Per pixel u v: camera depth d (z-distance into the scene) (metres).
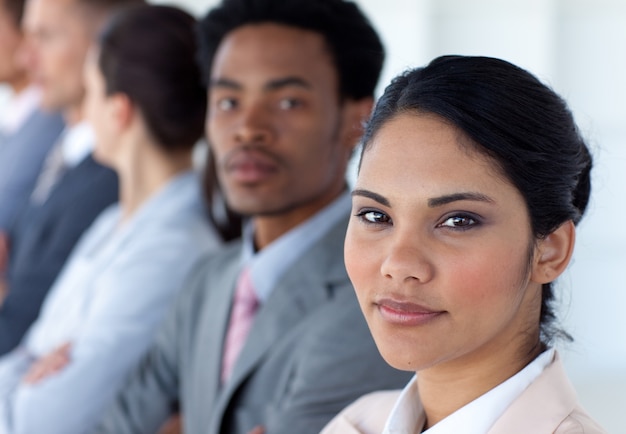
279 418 1.61
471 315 0.96
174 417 2.00
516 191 0.96
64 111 3.15
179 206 2.28
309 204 1.82
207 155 2.26
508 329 1.00
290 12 1.80
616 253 5.23
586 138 1.15
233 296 1.85
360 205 1.00
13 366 2.38
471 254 0.95
